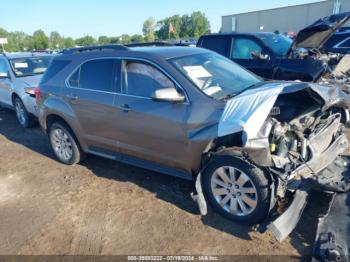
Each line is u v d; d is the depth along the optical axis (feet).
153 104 11.74
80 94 14.44
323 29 22.80
